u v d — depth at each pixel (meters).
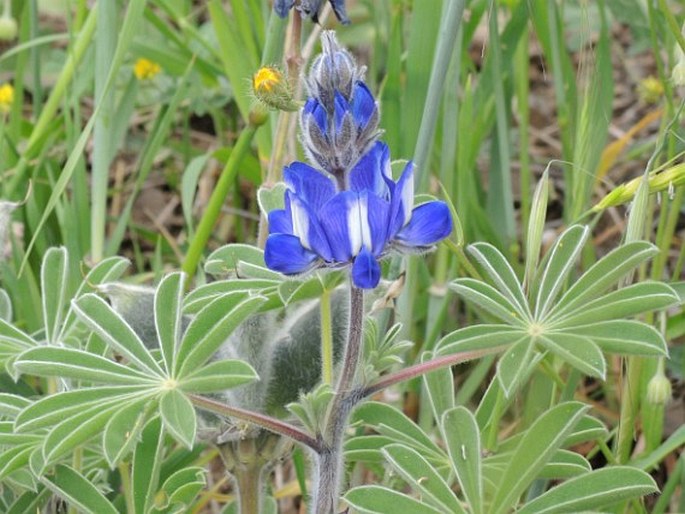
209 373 0.50
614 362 0.69
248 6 0.76
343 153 0.49
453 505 0.51
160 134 0.72
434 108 0.59
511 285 0.52
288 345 0.56
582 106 0.63
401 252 0.49
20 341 0.56
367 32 0.88
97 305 0.51
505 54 0.72
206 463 0.66
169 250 0.80
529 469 0.51
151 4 1.03
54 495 0.58
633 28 0.77
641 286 0.51
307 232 0.48
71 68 0.72
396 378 0.51
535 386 0.63
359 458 0.56
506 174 0.69
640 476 0.51
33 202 0.70
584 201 0.62
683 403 0.71
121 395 0.50
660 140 0.58
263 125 0.68
